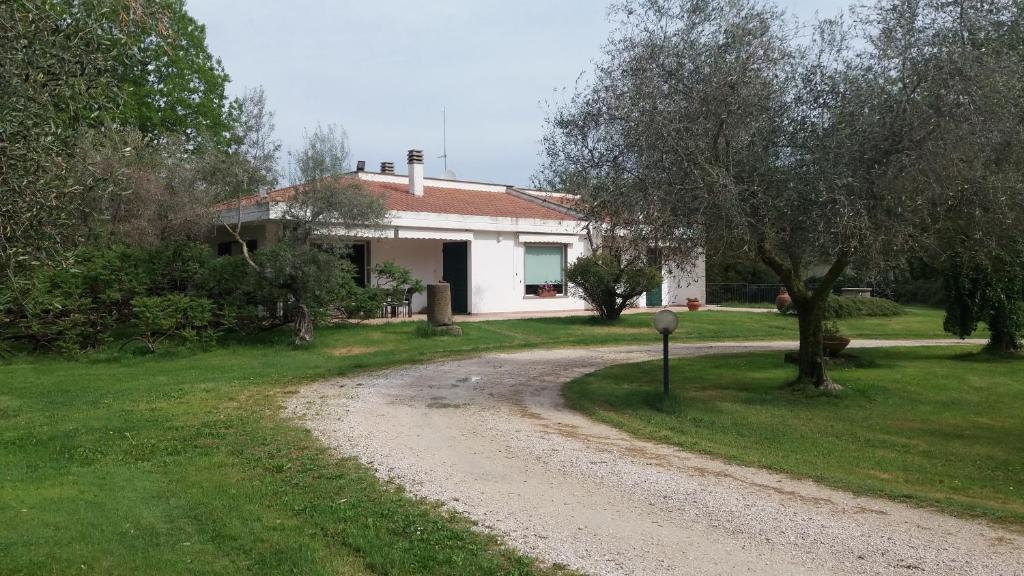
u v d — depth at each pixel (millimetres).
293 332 16766
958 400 10664
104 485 6145
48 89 4875
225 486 6160
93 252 14820
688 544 5027
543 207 27688
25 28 4762
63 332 14492
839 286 29016
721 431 8914
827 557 4844
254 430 8234
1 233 4523
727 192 8484
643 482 6539
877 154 8469
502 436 8188
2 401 9992
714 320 23016
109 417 8961
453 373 12883
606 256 20594
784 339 19641
